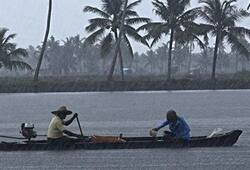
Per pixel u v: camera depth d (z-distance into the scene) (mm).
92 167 39969
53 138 44156
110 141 44281
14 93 134125
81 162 41250
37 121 77750
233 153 43438
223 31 146125
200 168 39094
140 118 78688
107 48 146125
